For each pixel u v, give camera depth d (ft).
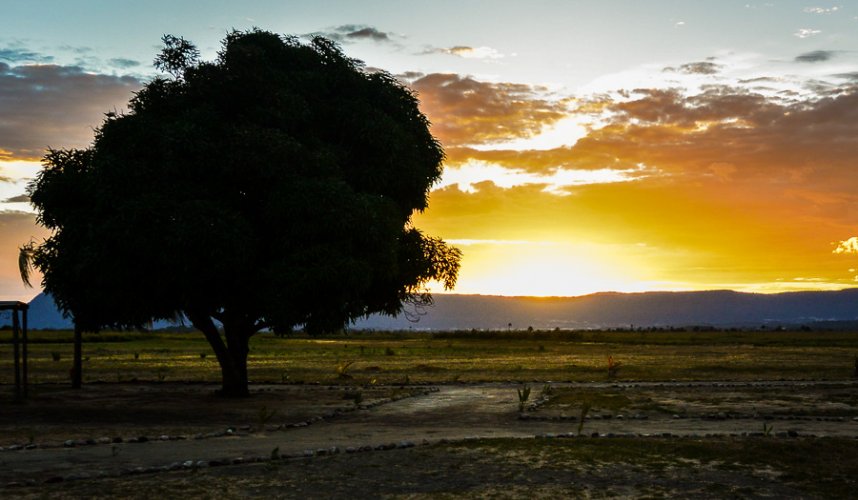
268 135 84.58
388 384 114.62
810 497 39.06
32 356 209.67
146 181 82.53
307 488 40.98
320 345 309.83
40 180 86.89
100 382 118.21
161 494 39.58
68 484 41.75
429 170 103.09
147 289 84.38
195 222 78.28
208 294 87.10
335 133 96.48
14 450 53.52
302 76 93.71
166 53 90.94
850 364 163.84
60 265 83.82
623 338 382.22
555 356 216.54
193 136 83.25
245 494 39.75
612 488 40.63
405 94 103.24
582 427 62.13
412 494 39.70
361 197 85.25
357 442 56.39
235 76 88.22
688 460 46.83
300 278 80.59
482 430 63.98
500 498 38.81
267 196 86.02
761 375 132.05
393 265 90.68
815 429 61.82
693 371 143.95
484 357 211.41
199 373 145.18
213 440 58.18
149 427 67.10
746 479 42.42
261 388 108.27
